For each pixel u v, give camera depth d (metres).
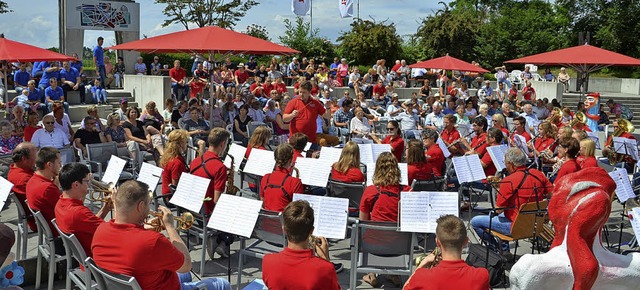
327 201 4.98
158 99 18.09
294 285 3.40
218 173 6.05
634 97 27.84
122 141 11.02
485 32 37.09
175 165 6.61
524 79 27.61
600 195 3.64
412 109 14.79
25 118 12.94
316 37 30.69
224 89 18.17
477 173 7.56
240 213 4.95
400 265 5.25
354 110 14.85
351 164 6.83
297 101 10.05
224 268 6.15
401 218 5.00
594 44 41.00
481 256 5.71
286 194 5.82
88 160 8.72
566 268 3.71
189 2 31.11
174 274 3.80
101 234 3.68
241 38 10.74
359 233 5.10
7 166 8.57
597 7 40.31
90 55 25.61
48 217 5.24
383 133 13.68
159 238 3.61
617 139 9.91
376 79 22.53
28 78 16.48
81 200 4.66
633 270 3.75
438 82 25.02
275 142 11.70
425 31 36.38
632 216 4.42
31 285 5.55
